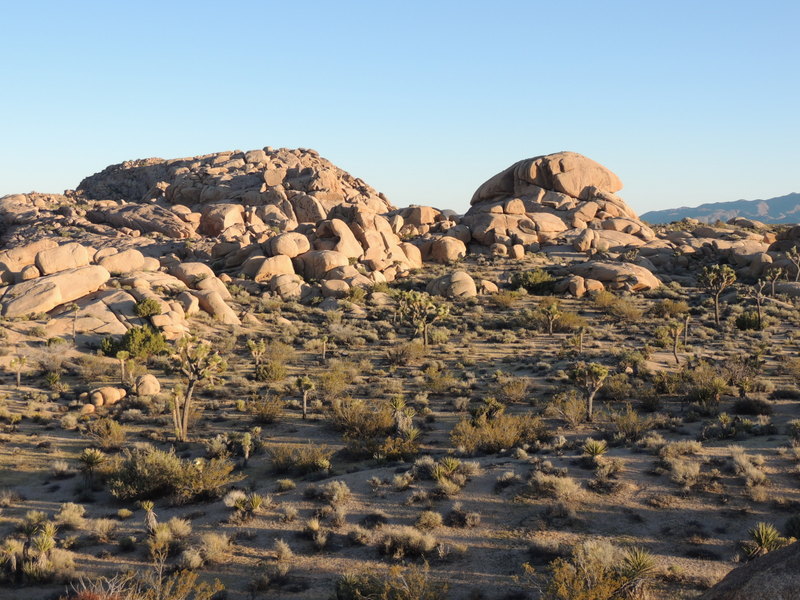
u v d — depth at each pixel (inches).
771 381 1408.7
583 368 1219.2
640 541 683.4
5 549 719.1
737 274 3164.4
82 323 2094.0
